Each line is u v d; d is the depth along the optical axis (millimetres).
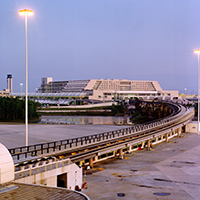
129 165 43281
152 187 32531
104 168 41250
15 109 154625
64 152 36656
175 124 76125
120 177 36469
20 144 42031
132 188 32031
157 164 44094
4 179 21016
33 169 25859
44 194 18609
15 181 22094
